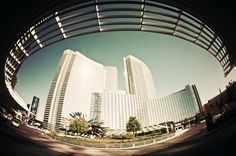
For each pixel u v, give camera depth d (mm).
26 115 44906
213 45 19625
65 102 150875
